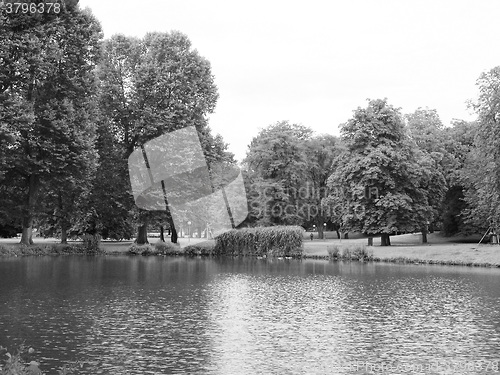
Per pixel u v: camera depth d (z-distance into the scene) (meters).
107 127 57.31
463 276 33.88
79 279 30.19
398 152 56.53
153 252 56.47
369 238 58.22
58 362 13.41
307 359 13.93
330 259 50.50
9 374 9.85
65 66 46.56
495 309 21.30
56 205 58.38
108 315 19.41
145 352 14.42
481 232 67.06
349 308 21.53
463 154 67.94
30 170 45.00
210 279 31.73
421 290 26.95
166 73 57.47
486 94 48.84
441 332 17.09
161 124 55.31
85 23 47.84
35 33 41.72
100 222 65.12
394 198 55.41
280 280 31.55
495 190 48.34
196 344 15.37
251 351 14.65
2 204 50.41
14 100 39.28
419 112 71.75
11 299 22.66
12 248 49.41
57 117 45.44
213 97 61.47
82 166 46.19
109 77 57.66
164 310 20.67
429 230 77.06
